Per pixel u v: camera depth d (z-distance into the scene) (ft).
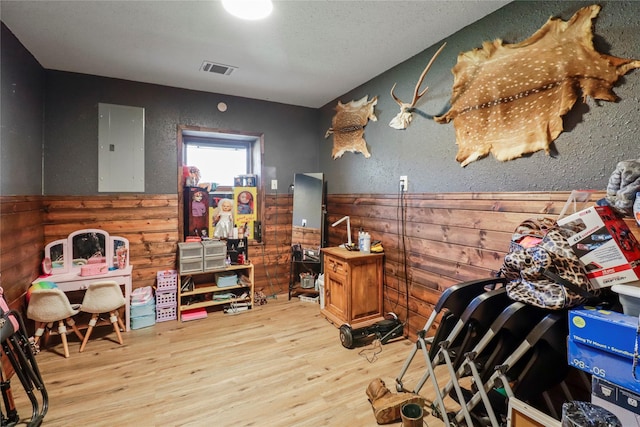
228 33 7.25
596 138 4.92
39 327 8.07
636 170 3.78
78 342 8.35
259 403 5.96
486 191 6.59
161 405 5.89
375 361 7.46
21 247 7.50
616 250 3.74
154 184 10.48
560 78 5.30
